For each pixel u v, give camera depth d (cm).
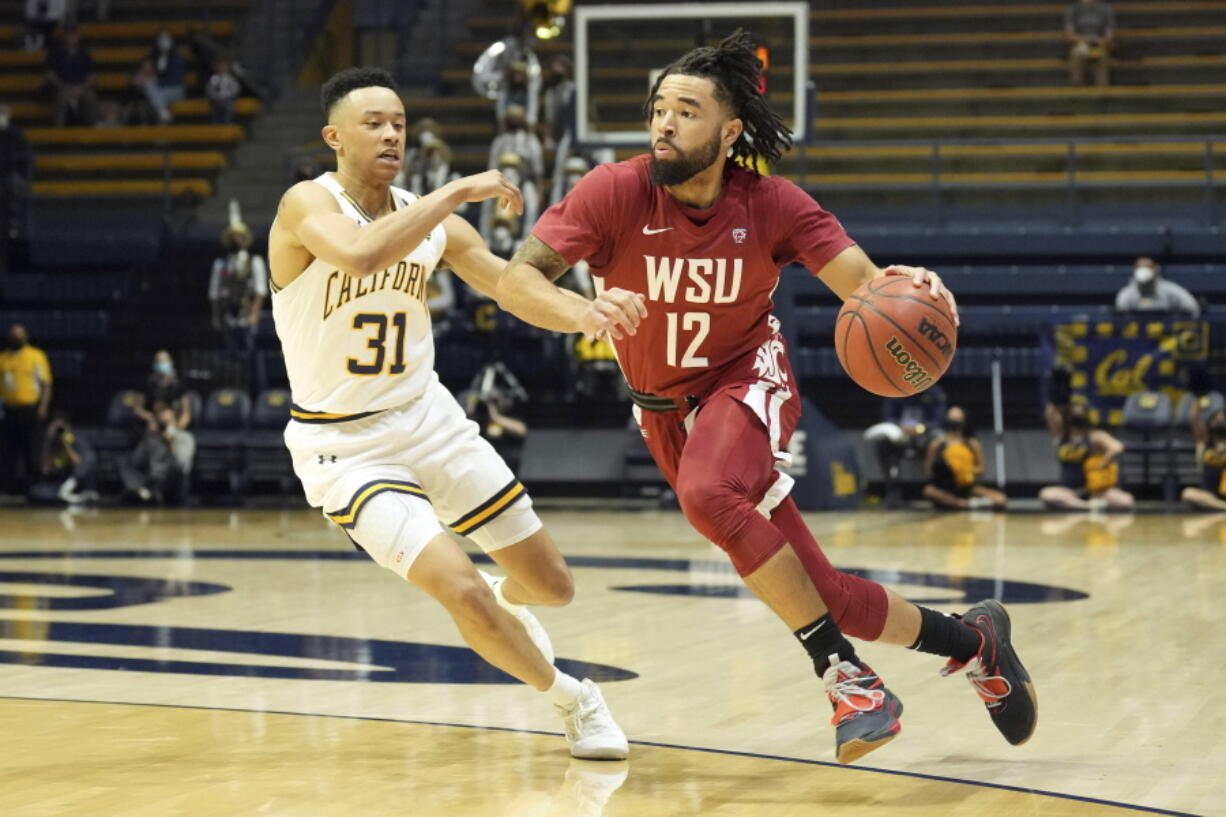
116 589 956
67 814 411
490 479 479
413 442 474
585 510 1658
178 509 1706
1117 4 2336
